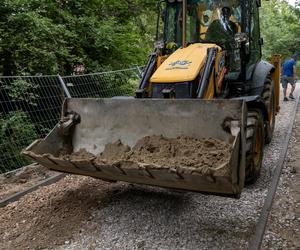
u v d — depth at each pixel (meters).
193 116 3.84
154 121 4.04
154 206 4.44
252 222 3.99
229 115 3.68
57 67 7.93
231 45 5.59
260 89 6.05
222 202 4.48
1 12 7.45
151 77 4.80
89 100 4.45
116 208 4.42
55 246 3.77
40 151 4.37
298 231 3.81
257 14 6.40
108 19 10.32
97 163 3.93
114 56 10.26
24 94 6.75
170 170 3.41
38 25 7.44
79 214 4.34
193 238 3.76
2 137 6.32
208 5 5.61
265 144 6.59
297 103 11.12
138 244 3.71
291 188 4.80
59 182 5.46
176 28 5.81
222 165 3.27
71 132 4.58
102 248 3.68
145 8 11.59
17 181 5.64
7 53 7.55
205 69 4.62
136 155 3.94
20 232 4.08
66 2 9.46
